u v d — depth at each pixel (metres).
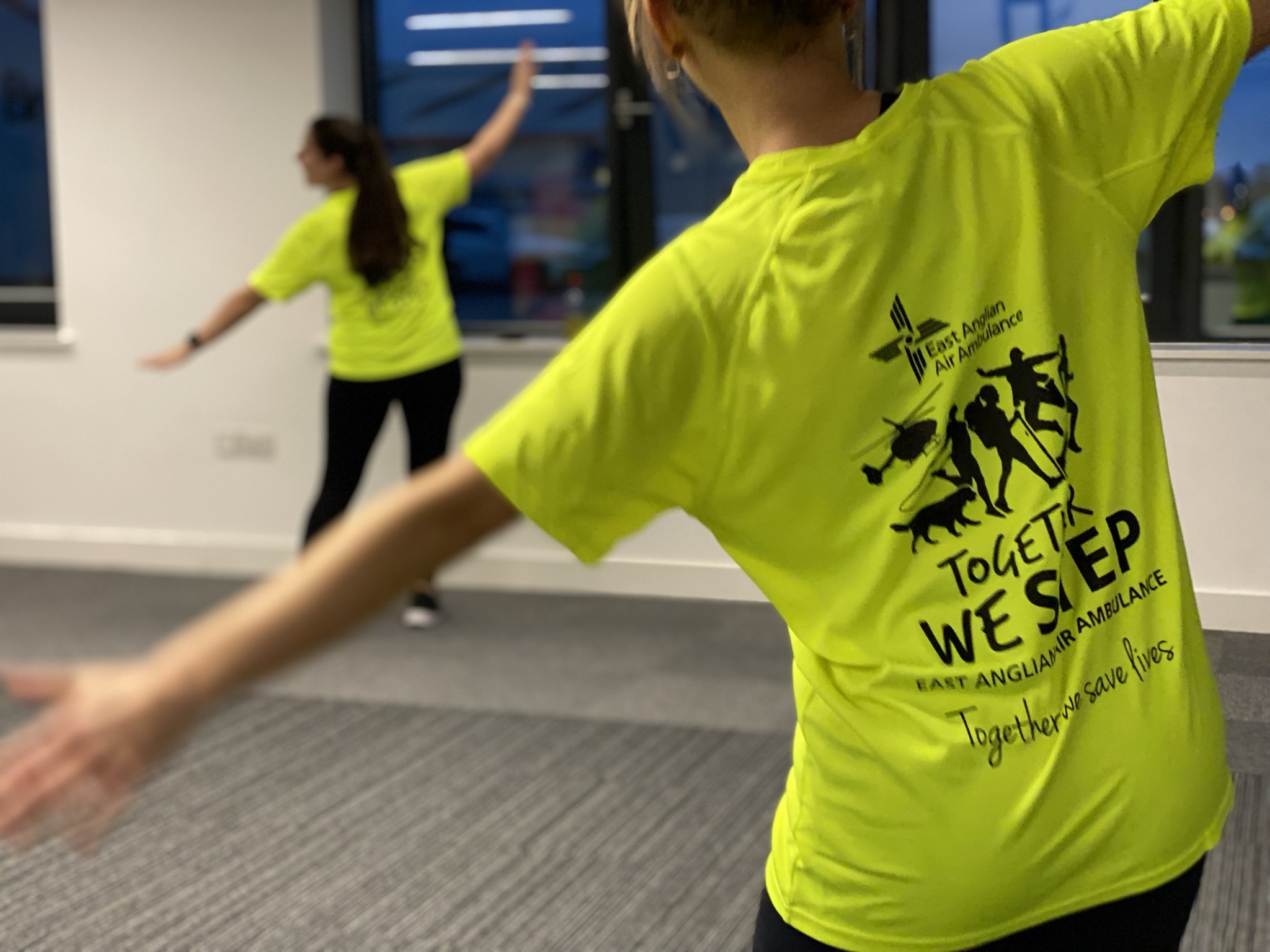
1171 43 0.79
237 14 4.47
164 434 4.70
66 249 4.72
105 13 4.58
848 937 0.77
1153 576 0.76
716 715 2.96
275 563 4.63
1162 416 0.94
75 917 2.07
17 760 0.58
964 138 0.74
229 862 2.27
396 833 2.38
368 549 0.63
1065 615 0.73
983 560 0.72
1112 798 0.74
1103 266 0.76
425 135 4.76
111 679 0.59
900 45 1.34
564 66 4.59
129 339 4.70
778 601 0.76
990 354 0.72
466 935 1.99
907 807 0.74
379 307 3.60
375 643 3.69
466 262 4.79
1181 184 0.81
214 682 0.59
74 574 4.67
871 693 0.74
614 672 3.32
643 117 4.50
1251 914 1.89
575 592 4.22
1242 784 1.00
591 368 0.68
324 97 4.48
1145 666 0.75
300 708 3.13
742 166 4.44
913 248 0.72
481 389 4.41
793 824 0.81
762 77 0.73
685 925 2.01
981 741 0.72
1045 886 0.74
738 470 0.72
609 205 4.60
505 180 4.70
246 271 4.57
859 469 0.71
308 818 2.46
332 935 2.00
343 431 3.71
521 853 2.29
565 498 0.67
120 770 0.58
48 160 4.84
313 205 4.48
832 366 0.70
